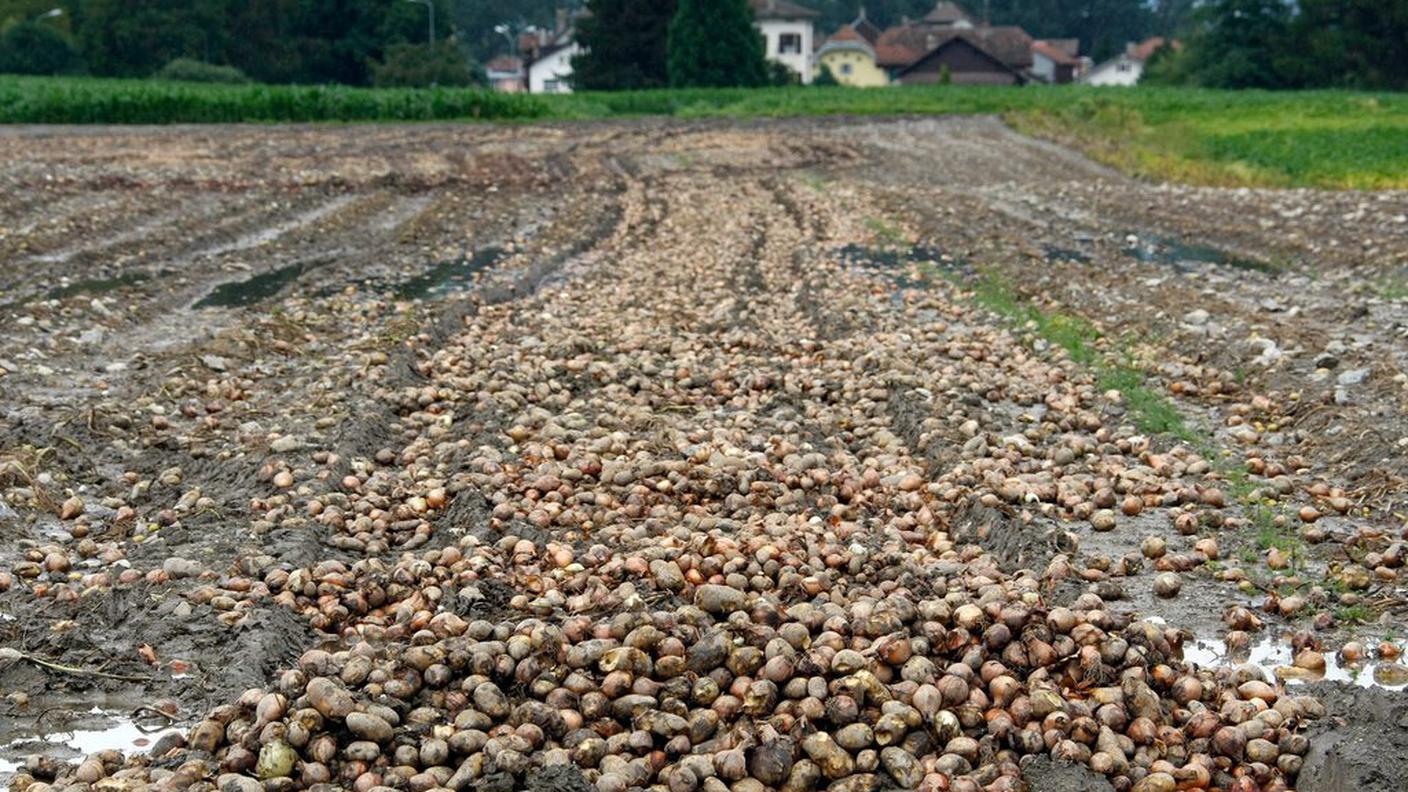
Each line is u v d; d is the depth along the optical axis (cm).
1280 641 300
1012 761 251
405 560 320
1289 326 555
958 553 339
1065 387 480
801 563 314
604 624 282
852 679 261
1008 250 805
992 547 341
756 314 626
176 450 409
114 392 468
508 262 782
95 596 308
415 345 543
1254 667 281
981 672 271
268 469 380
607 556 323
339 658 271
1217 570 331
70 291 659
